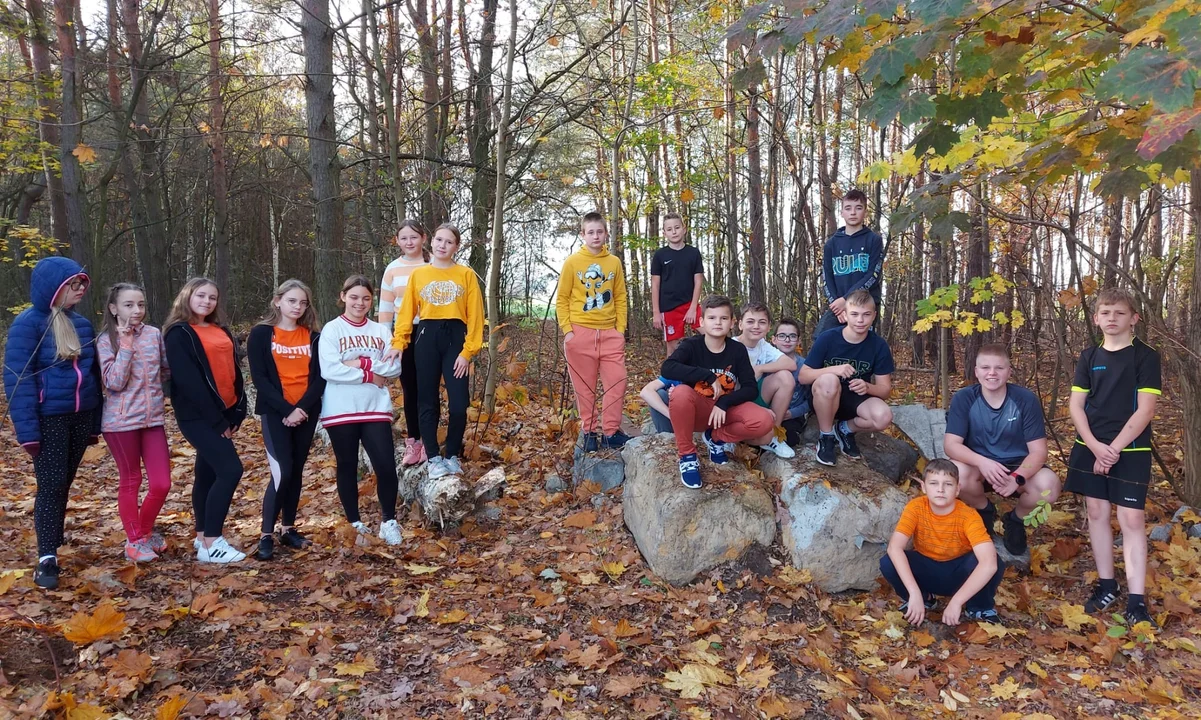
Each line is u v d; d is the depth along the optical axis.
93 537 4.50
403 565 4.21
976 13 2.78
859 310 4.43
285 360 4.26
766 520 4.25
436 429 5.05
